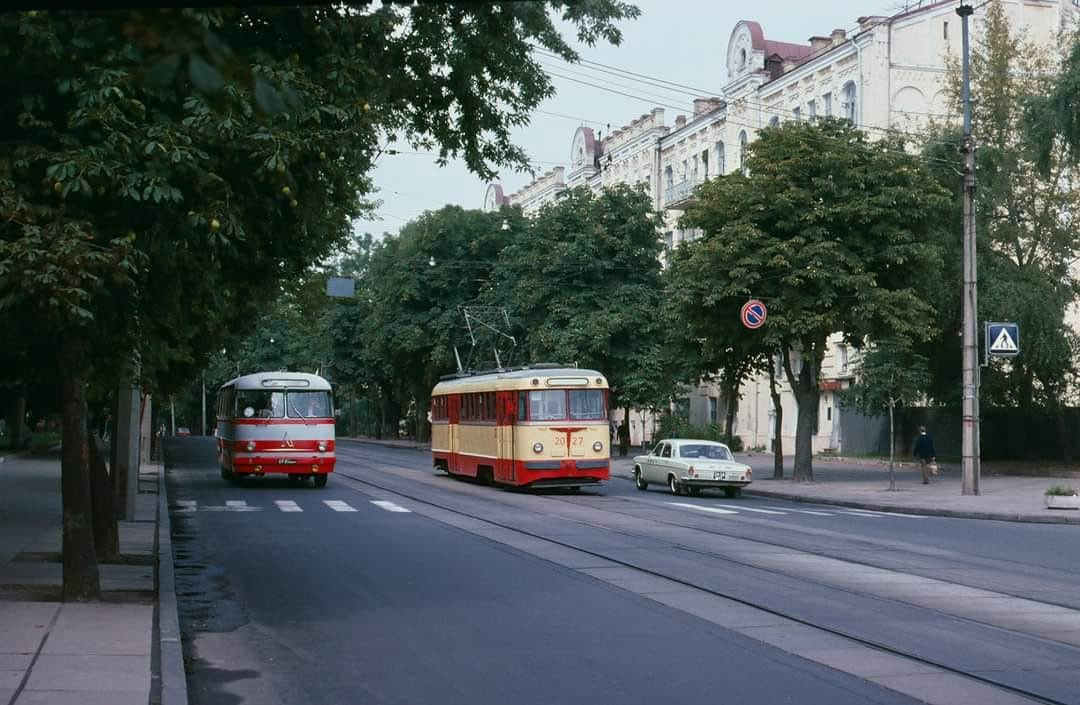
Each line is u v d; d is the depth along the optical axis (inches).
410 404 3481.8
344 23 437.1
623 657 355.9
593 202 2078.0
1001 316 1427.2
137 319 437.7
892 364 1263.5
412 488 1270.9
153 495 1087.0
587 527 810.2
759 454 2279.8
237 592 496.4
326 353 3376.0
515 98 507.8
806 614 437.7
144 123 395.2
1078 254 1563.7
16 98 380.8
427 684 319.6
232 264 490.9
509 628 408.2
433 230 2640.3
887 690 312.3
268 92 109.7
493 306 2257.6
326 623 419.8
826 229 1331.2
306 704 299.4
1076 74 1209.4
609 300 2004.2
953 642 382.6
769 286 1363.2
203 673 337.7
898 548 693.9
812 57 2052.2
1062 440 1620.3
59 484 1151.0
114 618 398.6
